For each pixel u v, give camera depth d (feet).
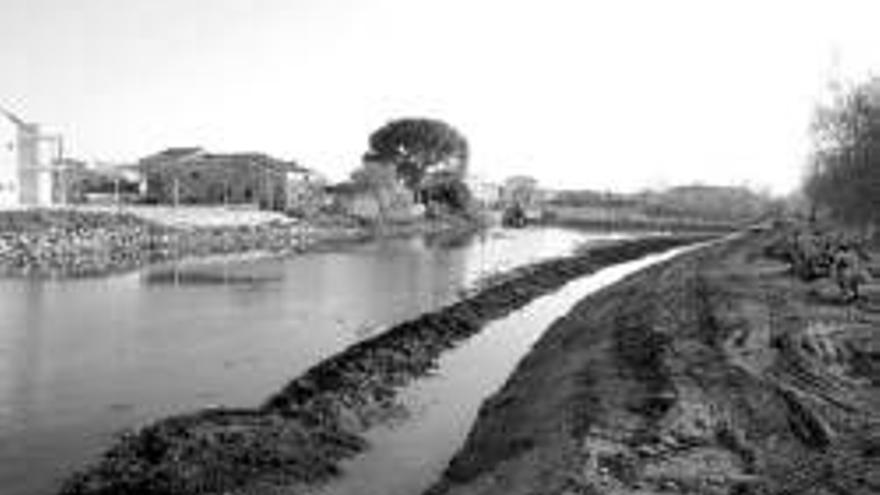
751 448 73.87
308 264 272.51
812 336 114.52
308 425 90.53
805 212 401.49
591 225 642.22
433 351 139.03
